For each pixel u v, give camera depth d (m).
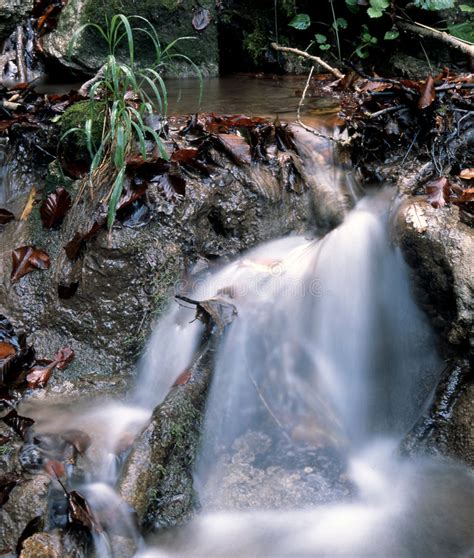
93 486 2.78
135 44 6.13
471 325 3.15
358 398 3.59
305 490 3.08
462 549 2.73
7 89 4.94
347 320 3.65
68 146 3.83
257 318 3.52
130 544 2.63
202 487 3.07
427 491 3.02
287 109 4.93
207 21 6.34
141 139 3.28
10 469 2.76
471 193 3.43
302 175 4.06
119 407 3.27
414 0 5.89
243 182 3.80
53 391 3.30
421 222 3.30
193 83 6.11
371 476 3.18
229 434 3.36
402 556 2.71
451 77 4.73
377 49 6.45
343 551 2.74
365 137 4.06
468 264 3.16
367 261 3.66
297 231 4.04
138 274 3.48
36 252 3.67
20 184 4.27
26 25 6.27
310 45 6.51
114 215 3.32
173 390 3.13
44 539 2.46
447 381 3.25
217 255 3.74
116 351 3.49
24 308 3.59
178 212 3.58
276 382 3.52
